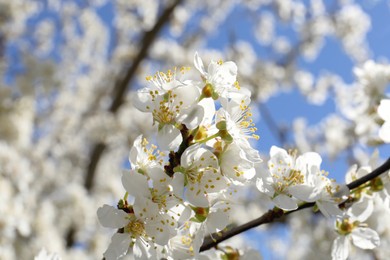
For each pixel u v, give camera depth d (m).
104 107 14.03
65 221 8.88
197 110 2.11
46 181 12.05
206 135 2.16
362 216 2.62
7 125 8.59
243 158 2.08
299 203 2.46
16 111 8.67
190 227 2.28
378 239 2.65
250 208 9.54
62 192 8.91
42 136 13.59
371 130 3.98
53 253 2.80
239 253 2.77
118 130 11.55
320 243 7.53
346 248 2.68
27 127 8.84
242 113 2.28
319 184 2.42
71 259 8.08
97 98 14.26
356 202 2.63
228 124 2.11
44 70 9.14
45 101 13.33
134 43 13.97
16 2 11.37
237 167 2.10
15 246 7.22
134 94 2.18
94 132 11.48
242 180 2.10
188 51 13.61
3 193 6.56
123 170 2.04
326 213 2.34
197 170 2.09
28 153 12.08
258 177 2.33
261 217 2.47
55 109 13.53
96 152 11.23
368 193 2.66
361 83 4.06
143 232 2.12
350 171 2.79
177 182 2.02
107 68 14.67
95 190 11.01
